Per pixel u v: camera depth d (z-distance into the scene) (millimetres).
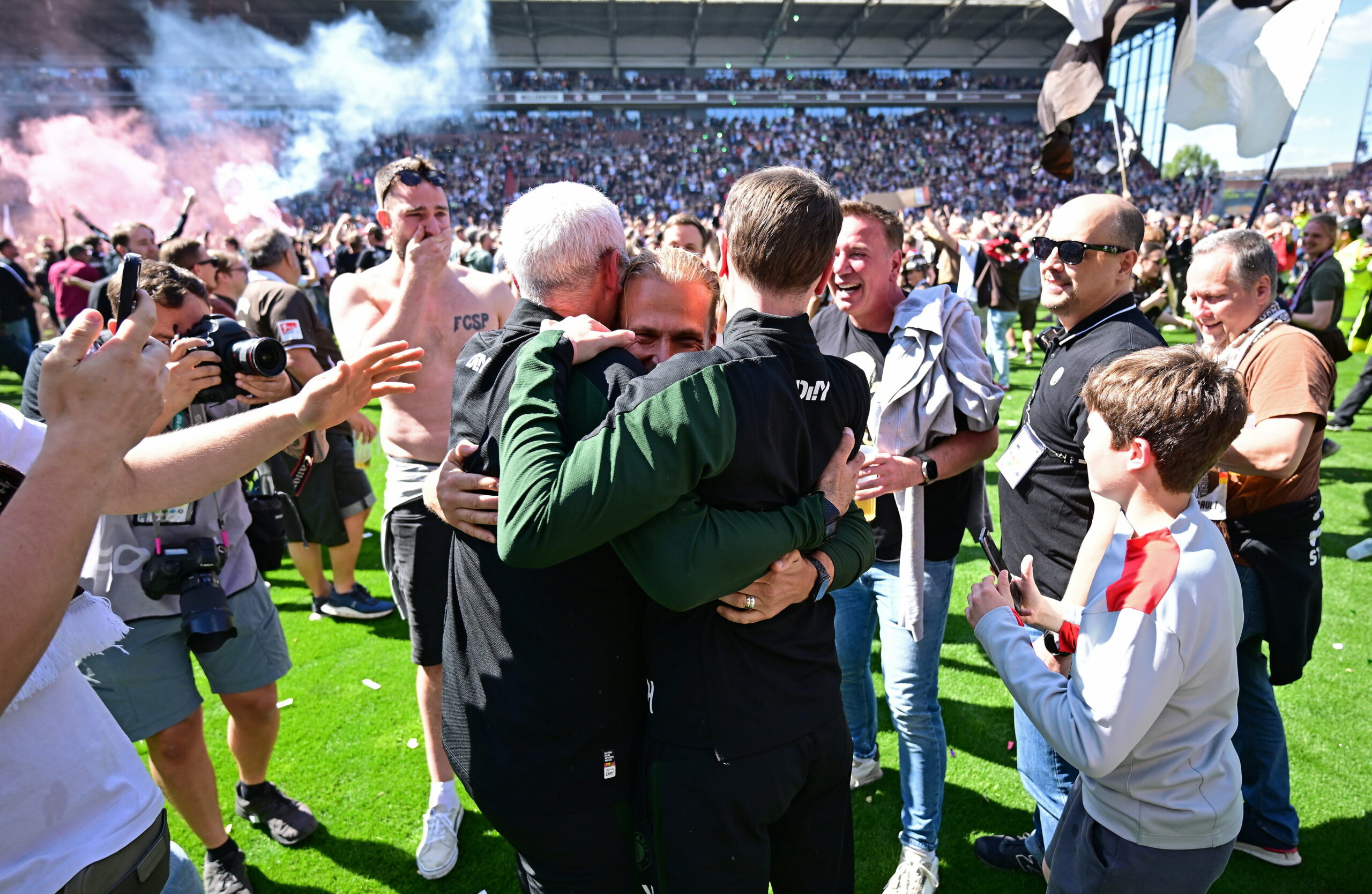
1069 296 2111
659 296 1509
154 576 2094
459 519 1430
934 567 2355
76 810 1214
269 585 4801
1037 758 2119
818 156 37938
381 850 2682
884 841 2689
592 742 1441
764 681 1371
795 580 1359
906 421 2252
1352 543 4875
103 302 1062
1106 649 1417
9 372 10469
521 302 1536
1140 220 2057
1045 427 2145
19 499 913
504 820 1479
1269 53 4336
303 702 3539
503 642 1454
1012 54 38531
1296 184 31391
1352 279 8742
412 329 2547
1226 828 1509
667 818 1353
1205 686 1457
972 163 38062
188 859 1582
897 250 2471
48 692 1212
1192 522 1474
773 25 34656
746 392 1253
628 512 1145
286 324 3535
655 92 37375
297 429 1566
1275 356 2322
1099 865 1588
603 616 1423
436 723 2646
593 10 32375
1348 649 3707
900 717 2361
